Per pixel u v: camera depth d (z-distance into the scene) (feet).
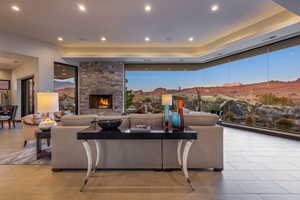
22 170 7.73
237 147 11.14
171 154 7.65
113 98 21.58
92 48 19.58
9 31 15.08
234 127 18.15
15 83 23.53
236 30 15.24
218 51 17.21
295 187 6.18
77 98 21.89
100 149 7.63
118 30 15.02
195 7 11.32
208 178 6.90
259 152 10.11
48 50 18.10
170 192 5.88
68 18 12.68
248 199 5.46
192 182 6.57
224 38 16.51
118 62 21.68
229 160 8.84
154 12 11.93
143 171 7.59
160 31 15.33
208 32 15.65
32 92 21.27
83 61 21.21
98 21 13.23
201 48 19.30
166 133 5.93
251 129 16.29
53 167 7.60
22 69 21.09
